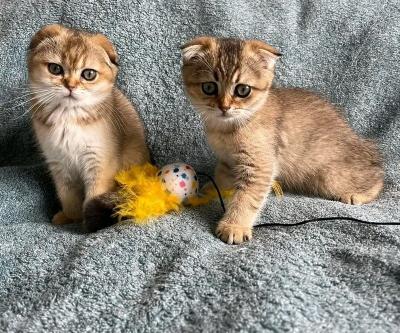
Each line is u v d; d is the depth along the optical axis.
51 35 0.30
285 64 0.39
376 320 0.20
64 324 0.21
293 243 0.25
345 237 0.26
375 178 0.34
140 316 0.21
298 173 0.34
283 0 0.41
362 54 0.40
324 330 0.19
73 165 0.32
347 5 0.40
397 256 0.23
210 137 0.31
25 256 0.25
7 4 0.39
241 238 0.26
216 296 0.21
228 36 0.39
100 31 0.39
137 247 0.25
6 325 0.21
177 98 0.39
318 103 0.35
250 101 0.29
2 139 0.38
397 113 0.39
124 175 0.31
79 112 0.31
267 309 0.20
